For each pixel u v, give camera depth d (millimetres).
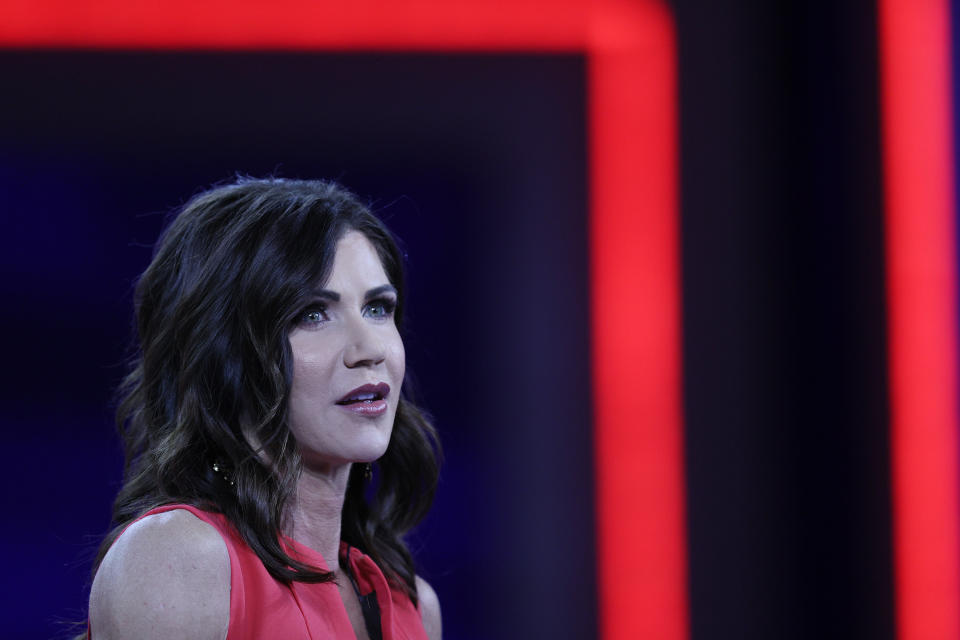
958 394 10766
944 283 10828
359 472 5750
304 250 4668
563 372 12125
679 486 12008
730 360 12148
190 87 12055
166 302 4871
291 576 4488
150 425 4863
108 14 12008
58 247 11812
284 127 12133
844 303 11484
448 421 12086
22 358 11688
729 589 11938
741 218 12250
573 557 11984
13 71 11883
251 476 4555
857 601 11195
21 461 11625
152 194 11961
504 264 12211
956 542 10680
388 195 12180
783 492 12047
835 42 11648
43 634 11477
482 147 12258
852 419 11344
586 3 12266
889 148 11000
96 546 11578
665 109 12297
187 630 4098
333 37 12195
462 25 12227
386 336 4852
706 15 12375
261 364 4562
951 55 10797
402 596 5707
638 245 12180
